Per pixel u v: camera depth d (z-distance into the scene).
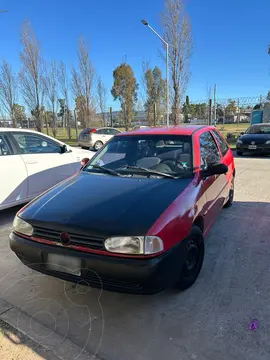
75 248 2.41
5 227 4.80
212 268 3.30
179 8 20.59
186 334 2.34
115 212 2.53
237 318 2.50
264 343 2.22
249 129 13.70
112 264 2.27
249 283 3.00
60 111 30.39
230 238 4.09
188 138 3.79
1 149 5.05
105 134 18.81
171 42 21.03
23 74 25.11
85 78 26.95
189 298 2.79
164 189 2.96
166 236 2.39
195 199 2.95
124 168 3.60
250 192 6.55
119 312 2.63
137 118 33.72
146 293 2.35
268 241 3.98
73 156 6.28
